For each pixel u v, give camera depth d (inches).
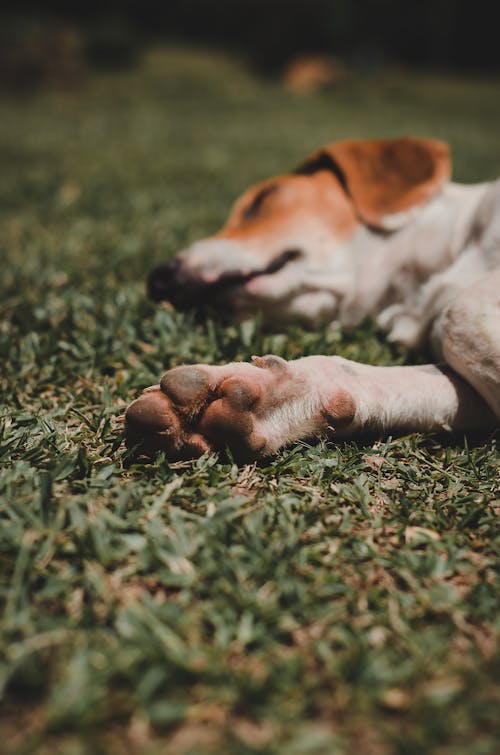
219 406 15.4
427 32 252.7
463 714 11.0
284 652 12.1
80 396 19.4
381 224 22.4
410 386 17.8
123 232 37.4
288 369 16.3
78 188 50.1
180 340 22.4
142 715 10.8
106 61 200.2
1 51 145.5
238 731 10.9
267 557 13.4
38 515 14.0
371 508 15.6
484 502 15.5
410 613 12.8
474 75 235.8
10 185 50.4
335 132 97.0
